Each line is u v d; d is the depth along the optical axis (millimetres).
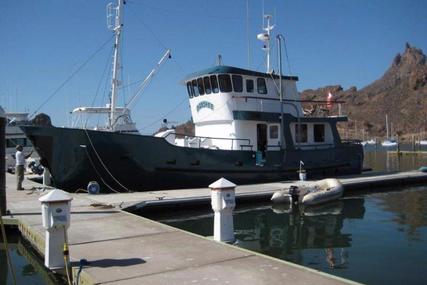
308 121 22734
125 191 18078
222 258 7441
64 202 7715
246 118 20359
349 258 10336
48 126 16938
